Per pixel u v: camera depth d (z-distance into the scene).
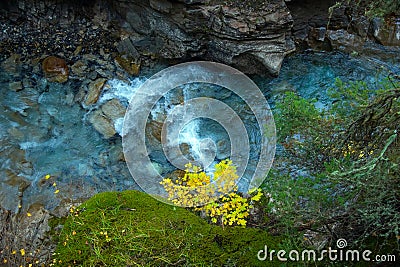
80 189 4.27
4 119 4.93
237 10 5.19
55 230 2.64
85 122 4.98
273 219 2.41
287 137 2.71
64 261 2.21
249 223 2.47
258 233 2.32
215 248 2.26
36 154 4.62
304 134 2.58
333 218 2.08
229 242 2.29
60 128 4.90
